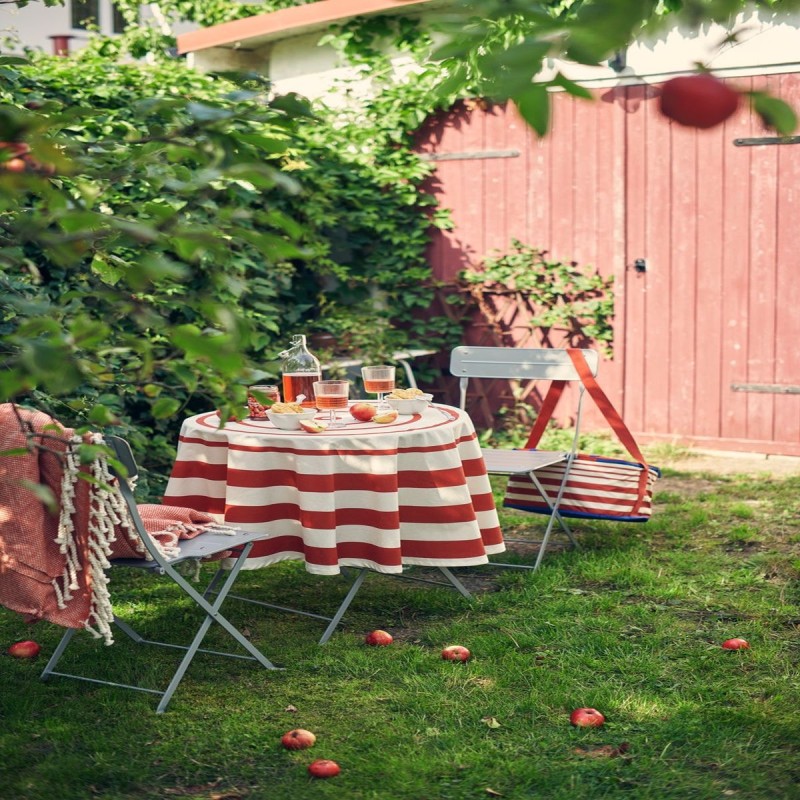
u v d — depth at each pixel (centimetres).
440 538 445
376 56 923
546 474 568
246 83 170
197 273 638
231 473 437
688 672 396
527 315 912
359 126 928
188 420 485
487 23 97
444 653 411
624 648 420
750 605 473
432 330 935
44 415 335
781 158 805
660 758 325
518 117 86
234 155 160
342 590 507
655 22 92
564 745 335
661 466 792
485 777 313
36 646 419
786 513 645
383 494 426
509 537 611
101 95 720
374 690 380
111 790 307
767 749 332
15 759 326
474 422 936
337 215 895
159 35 1284
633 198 859
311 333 860
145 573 529
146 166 170
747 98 91
